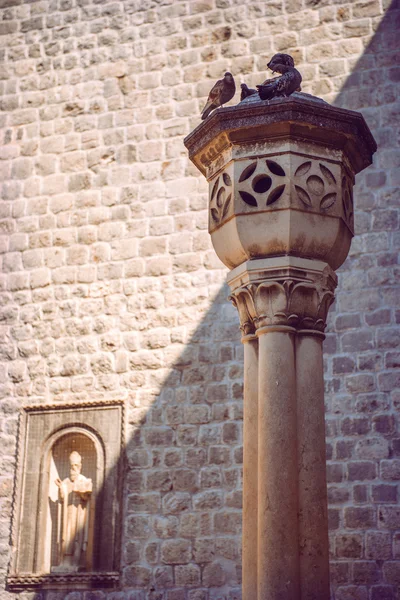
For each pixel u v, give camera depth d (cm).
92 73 1292
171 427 1118
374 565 989
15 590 1117
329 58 1176
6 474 1170
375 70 1154
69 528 1135
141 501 1101
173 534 1077
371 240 1098
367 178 1120
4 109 1317
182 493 1088
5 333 1222
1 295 1238
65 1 1334
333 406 1055
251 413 467
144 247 1198
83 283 1210
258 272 461
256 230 459
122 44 1289
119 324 1179
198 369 1128
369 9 1180
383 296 1077
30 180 1276
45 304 1217
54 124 1289
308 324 461
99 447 1141
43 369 1193
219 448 1091
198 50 1248
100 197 1238
